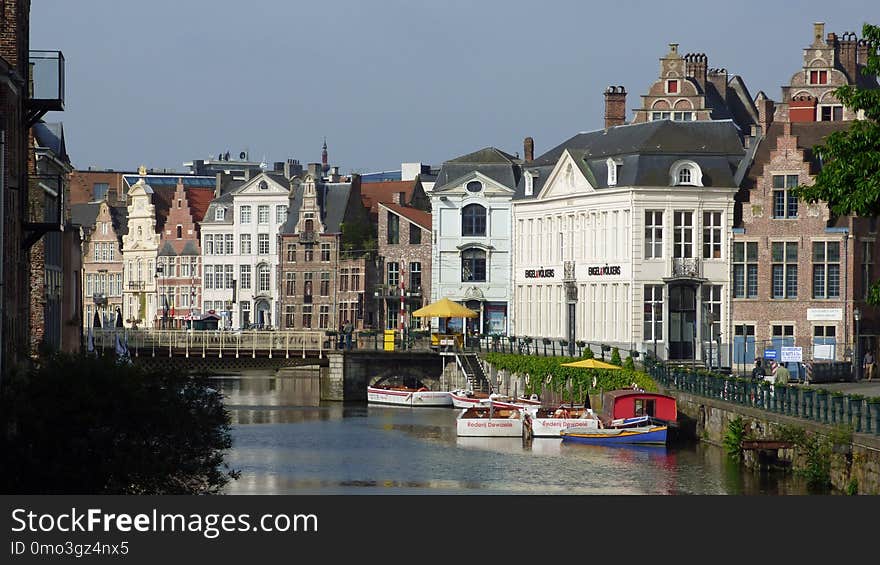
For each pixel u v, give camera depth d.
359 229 164.12
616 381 95.44
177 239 187.00
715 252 107.12
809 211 104.38
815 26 137.50
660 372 92.06
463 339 124.19
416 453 84.38
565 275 116.88
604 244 111.81
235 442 89.50
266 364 120.56
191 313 175.12
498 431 92.19
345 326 149.38
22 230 63.75
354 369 121.06
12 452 51.06
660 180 107.62
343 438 91.94
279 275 168.25
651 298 108.06
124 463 51.50
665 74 134.50
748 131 143.38
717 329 106.81
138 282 193.12
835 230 103.50
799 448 66.88
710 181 107.25
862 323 103.94
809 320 104.31
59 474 51.03
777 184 105.25
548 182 119.44
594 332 113.12
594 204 112.88
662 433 84.38
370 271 158.12
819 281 104.38
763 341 105.31
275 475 75.50
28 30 65.81
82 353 53.56
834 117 137.00
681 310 108.00
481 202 139.75
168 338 120.31
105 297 198.62
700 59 141.75
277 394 128.25
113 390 52.19
